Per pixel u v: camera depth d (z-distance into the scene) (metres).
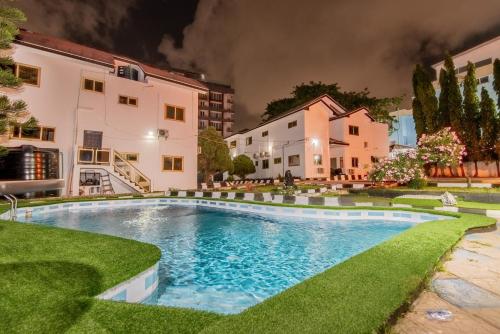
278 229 10.52
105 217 13.32
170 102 23.17
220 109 78.44
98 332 2.38
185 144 23.72
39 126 17.23
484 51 31.20
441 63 34.97
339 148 31.77
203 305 4.52
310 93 42.69
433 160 15.07
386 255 4.48
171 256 7.51
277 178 30.98
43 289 3.29
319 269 6.39
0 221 7.94
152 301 4.31
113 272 3.88
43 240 5.62
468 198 12.06
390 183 18.36
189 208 16.06
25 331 2.42
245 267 6.57
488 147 19.53
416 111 22.36
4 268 3.96
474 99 19.97
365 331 2.26
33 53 17.34
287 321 2.44
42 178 15.73
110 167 18.80
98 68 19.69
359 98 41.12
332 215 11.47
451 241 5.38
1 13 9.39
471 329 2.45
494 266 4.26
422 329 2.45
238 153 40.12
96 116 19.34
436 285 3.52
